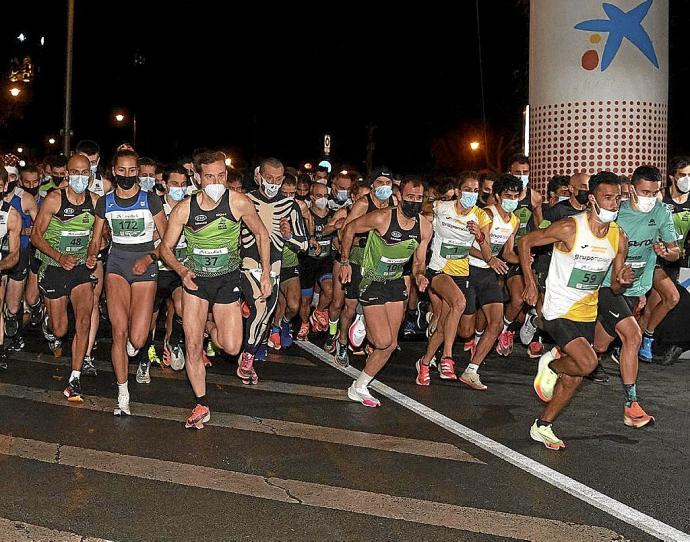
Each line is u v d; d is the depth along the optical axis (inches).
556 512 215.2
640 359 409.4
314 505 216.7
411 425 294.2
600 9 505.7
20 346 408.8
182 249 350.3
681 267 410.0
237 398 327.0
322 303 454.0
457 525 205.6
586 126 511.5
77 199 318.7
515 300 405.4
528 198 411.8
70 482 229.8
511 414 311.9
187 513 209.6
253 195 344.8
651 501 223.9
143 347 331.9
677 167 355.9
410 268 355.6
